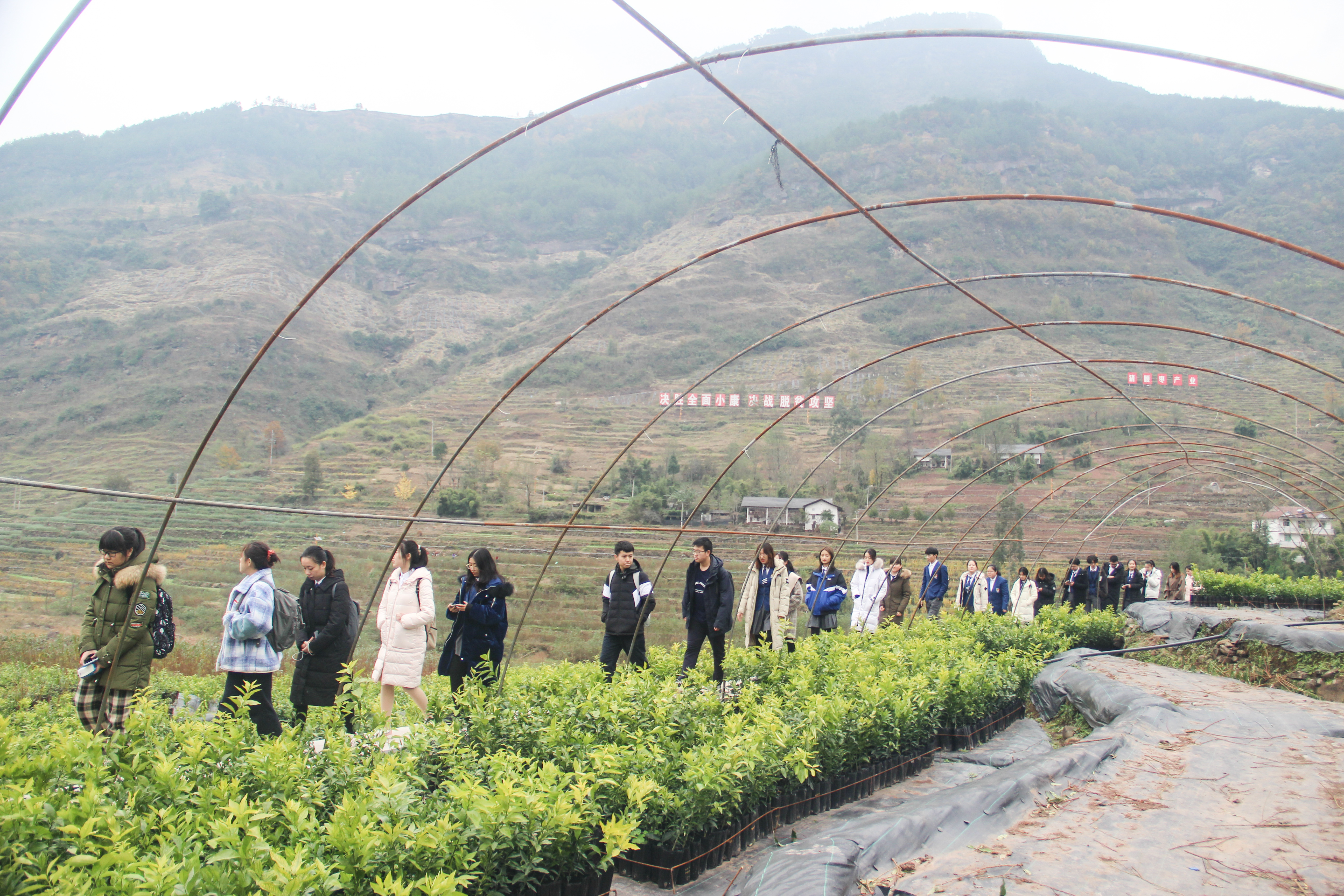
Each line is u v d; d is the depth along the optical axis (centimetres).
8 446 7488
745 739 662
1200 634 1831
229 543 4872
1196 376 7838
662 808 591
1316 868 541
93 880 363
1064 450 6694
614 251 19250
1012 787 671
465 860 432
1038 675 1320
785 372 9888
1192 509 5309
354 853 408
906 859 546
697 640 1124
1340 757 827
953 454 7012
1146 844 582
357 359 11688
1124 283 11381
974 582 2036
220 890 368
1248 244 11588
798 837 692
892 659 1062
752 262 13662
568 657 2712
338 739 584
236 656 739
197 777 516
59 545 4709
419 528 5253
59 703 1325
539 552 4584
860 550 4566
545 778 516
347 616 852
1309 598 2644
